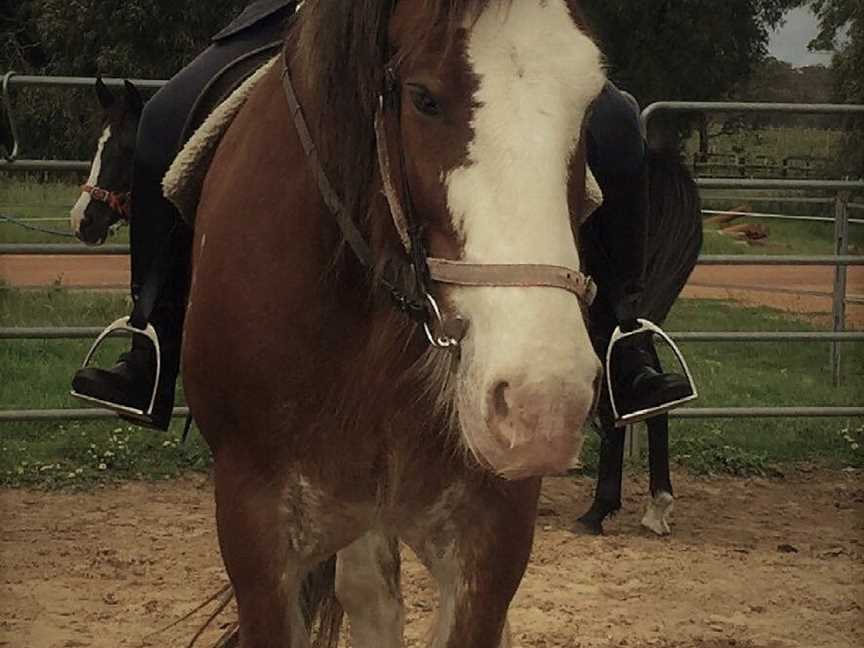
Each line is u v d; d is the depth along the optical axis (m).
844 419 8.49
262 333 2.60
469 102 2.12
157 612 4.73
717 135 23.86
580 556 5.64
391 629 3.12
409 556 5.66
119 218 8.45
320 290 2.55
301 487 2.64
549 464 2.01
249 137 2.80
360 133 2.44
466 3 2.14
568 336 2.02
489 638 2.66
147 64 23.70
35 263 16.62
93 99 21.39
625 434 6.66
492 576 2.62
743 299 14.72
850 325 12.29
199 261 2.81
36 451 7.11
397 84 2.29
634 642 4.53
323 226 2.55
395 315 2.50
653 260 5.75
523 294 2.04
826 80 23.59
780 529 6.22
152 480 6.77
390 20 2.34
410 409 2.54
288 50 2.79
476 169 2.11
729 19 19.59
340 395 2.57
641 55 16.84
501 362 2.01
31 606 4.74
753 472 7.33
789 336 6.99
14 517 6.02
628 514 6.42
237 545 2.67
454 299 2.17
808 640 4.62
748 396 8.95
